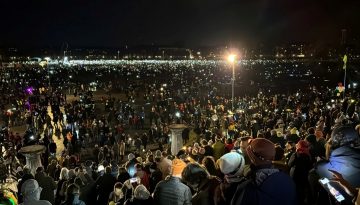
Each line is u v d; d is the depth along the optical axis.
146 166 8.32
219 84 74.44
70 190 6.07
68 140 22.66
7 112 32.88
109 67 152.88
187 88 62.19
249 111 33.91
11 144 21.39
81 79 91.31
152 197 4.77
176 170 4.73
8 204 6.00
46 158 18.16
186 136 23.41
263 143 3.08
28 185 4.85
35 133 28.03
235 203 3.05
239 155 3.78
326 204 4.09
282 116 24.66
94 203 7.52
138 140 23.28
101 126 26.36
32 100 42.03
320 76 87.94
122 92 61.47
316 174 4.18
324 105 27.75
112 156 20.77
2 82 66.75
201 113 34.16
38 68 116.12
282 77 99.75
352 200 3.10
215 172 5.05
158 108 36.84
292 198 2.92
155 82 75.50
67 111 33.78
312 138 6.64
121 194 6.50
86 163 10.64
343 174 3.43
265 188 2.90
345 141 3.52
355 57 60.78
